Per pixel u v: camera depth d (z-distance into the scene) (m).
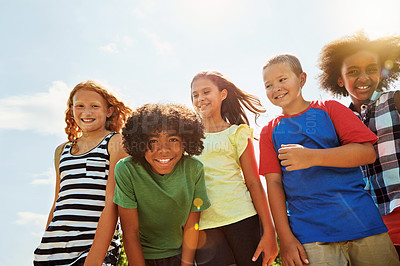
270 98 2.46
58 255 2.14
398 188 2.33
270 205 2.27
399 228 2.33
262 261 2.30
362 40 2.69
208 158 2.48
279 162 2.36
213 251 2.25
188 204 2.17
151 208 2.14
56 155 2.68
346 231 2.00
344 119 2.25
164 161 2.04
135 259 2.08
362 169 2.55
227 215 2.30
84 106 2.59
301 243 2.06
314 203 2.11
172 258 2.17
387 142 2.42
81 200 2.25
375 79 2.63
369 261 1.97
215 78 2.81
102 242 2.07
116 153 2.38
